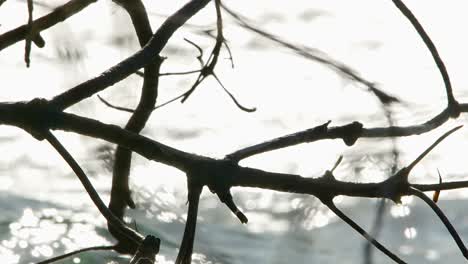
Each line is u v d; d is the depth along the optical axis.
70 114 4.32
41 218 12.11
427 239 13.19
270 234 12.55
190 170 4.39
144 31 5.32
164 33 4.49
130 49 5.68
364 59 20.55
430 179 14.76
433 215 14.08
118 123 12.20
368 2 25.69
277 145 4.56
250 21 5.23
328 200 4.44
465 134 16.19
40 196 13.46
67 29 5.36
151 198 11.36
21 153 16.39
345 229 12.41
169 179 13.50
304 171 15.62
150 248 4.06
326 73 19.34
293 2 24.55
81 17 9.97
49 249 11.03
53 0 5.52
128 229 4.14
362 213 12.83
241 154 4.49
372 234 4.50
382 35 23.00
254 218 13.59
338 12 24.30
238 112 18.59
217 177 4.40
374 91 5.16
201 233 12.27
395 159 5.02
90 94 4.34
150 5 9.05
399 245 12.46
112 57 14.30
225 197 4.41
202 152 16.64
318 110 18.09
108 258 10.11
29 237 11.36
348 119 16.64
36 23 4.64
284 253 11.16
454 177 14.77
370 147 5.07
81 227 11.87
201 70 5.26
